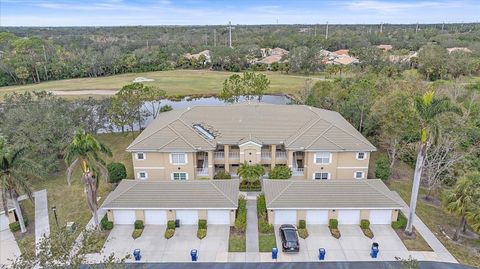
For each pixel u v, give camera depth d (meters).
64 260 19.92
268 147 42.84
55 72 121.88
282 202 32.16
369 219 32.72
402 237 30.80
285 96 92.25
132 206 32.12
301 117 44.25
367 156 39.44
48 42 152.88
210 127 42.47
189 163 39.69
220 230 32.09
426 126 28.42
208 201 32.50
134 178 41.19
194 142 39.69
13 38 172.62
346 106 53.00
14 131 43.75
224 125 42.78
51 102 51.06
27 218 34.09
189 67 147.00
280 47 181.75
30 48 134.00
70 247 20.78
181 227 32.69
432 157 38.25
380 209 32.19
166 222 32.97
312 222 32.81
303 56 128.75
